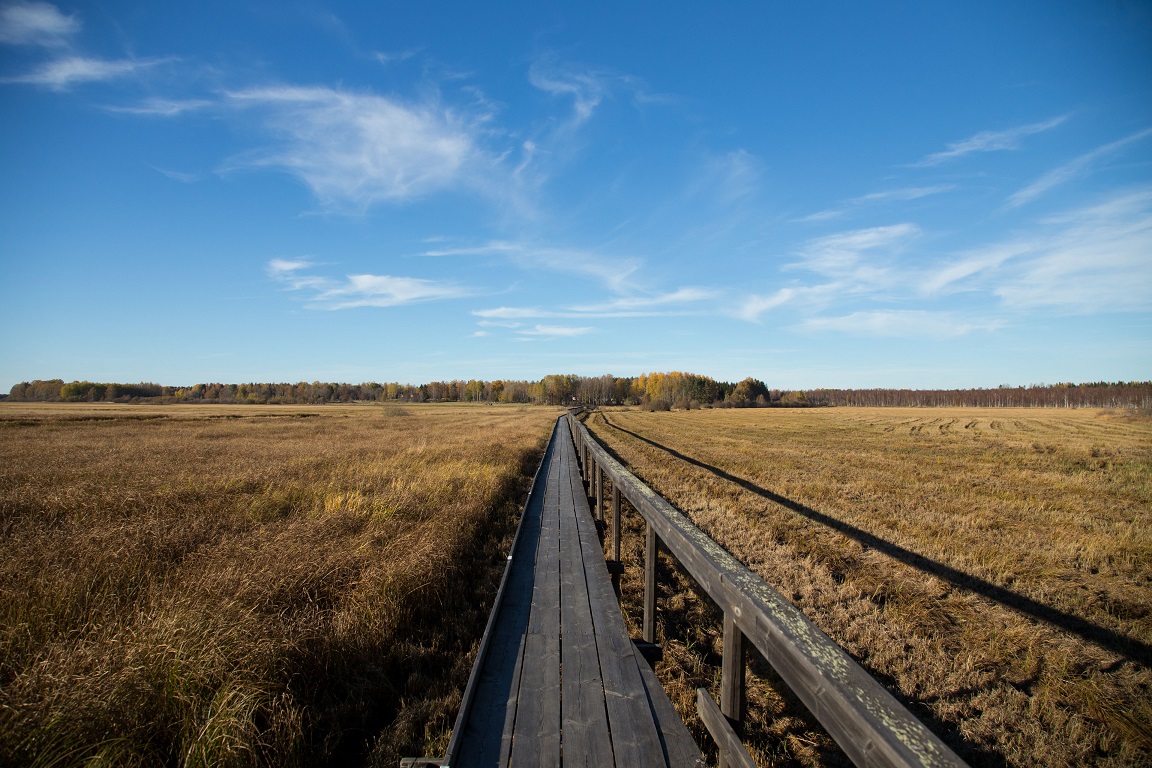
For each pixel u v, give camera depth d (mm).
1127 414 54719
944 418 53438
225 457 14531
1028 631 4602
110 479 10086
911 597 5438
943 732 3289
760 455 18375
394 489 9023
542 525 7234
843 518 8758
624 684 3068
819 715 1440
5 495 8352
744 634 2123
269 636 3570
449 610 4816
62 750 2455
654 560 3748
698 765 2344
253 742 2664
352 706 3268
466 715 2711
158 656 3131
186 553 5520
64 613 3828
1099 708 3455
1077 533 7887
